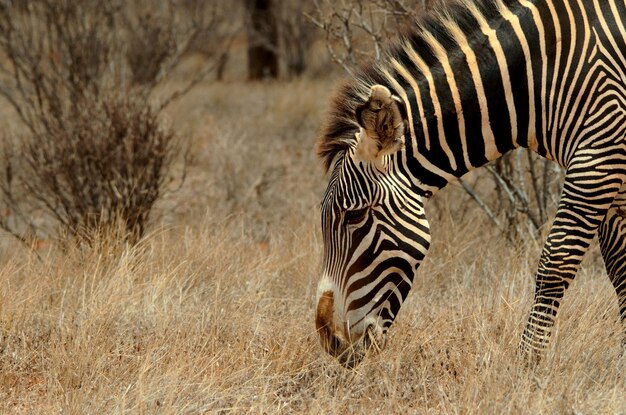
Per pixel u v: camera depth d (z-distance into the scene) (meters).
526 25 8.44
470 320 9.74
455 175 8.66
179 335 9.76
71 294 10.88
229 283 11.39
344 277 8.16
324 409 8.07
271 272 11.95
